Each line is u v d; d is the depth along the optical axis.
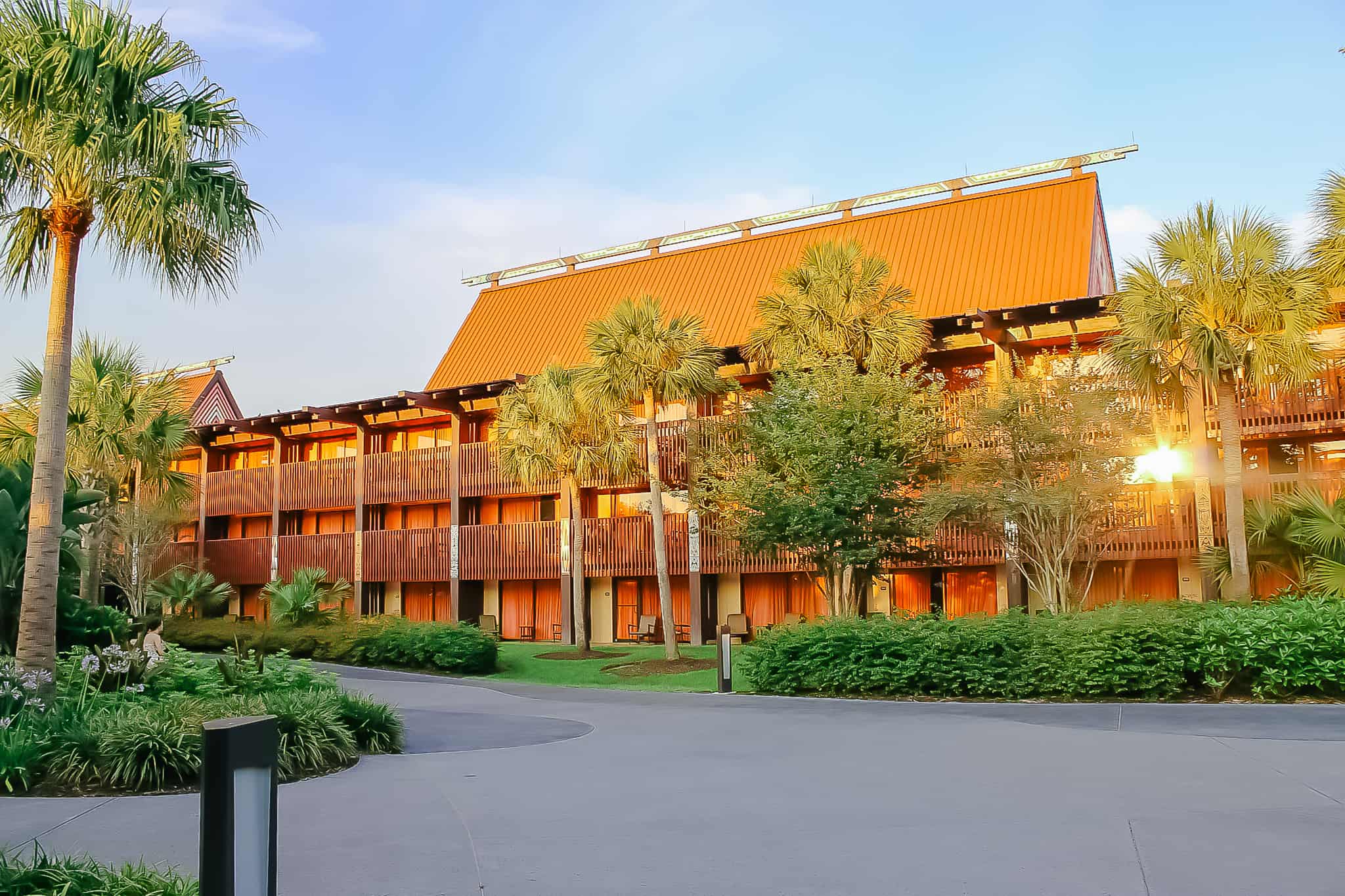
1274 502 19.34
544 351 37.16
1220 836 6.39
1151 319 18.84
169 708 10.00
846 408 22.53
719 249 36.72
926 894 5.41
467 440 36.31
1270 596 19.69
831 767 9.65
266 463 41.88
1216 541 24.25
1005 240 30.84
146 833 6.95
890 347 24.30
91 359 26.70
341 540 37.28
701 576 31.64
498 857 6.31
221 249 12.75
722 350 29.41
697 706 16.12
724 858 6.24
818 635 17.56
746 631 31.38
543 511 35.53
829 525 22.25
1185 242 18.72
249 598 40.41
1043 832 6.65
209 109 12.14
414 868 6.08
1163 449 25.86
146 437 27.08
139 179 11.65
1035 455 21.20
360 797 8.40
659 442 31.27
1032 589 27.70
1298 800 7.43
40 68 11.01
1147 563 27.44
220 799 3.74
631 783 8.95
